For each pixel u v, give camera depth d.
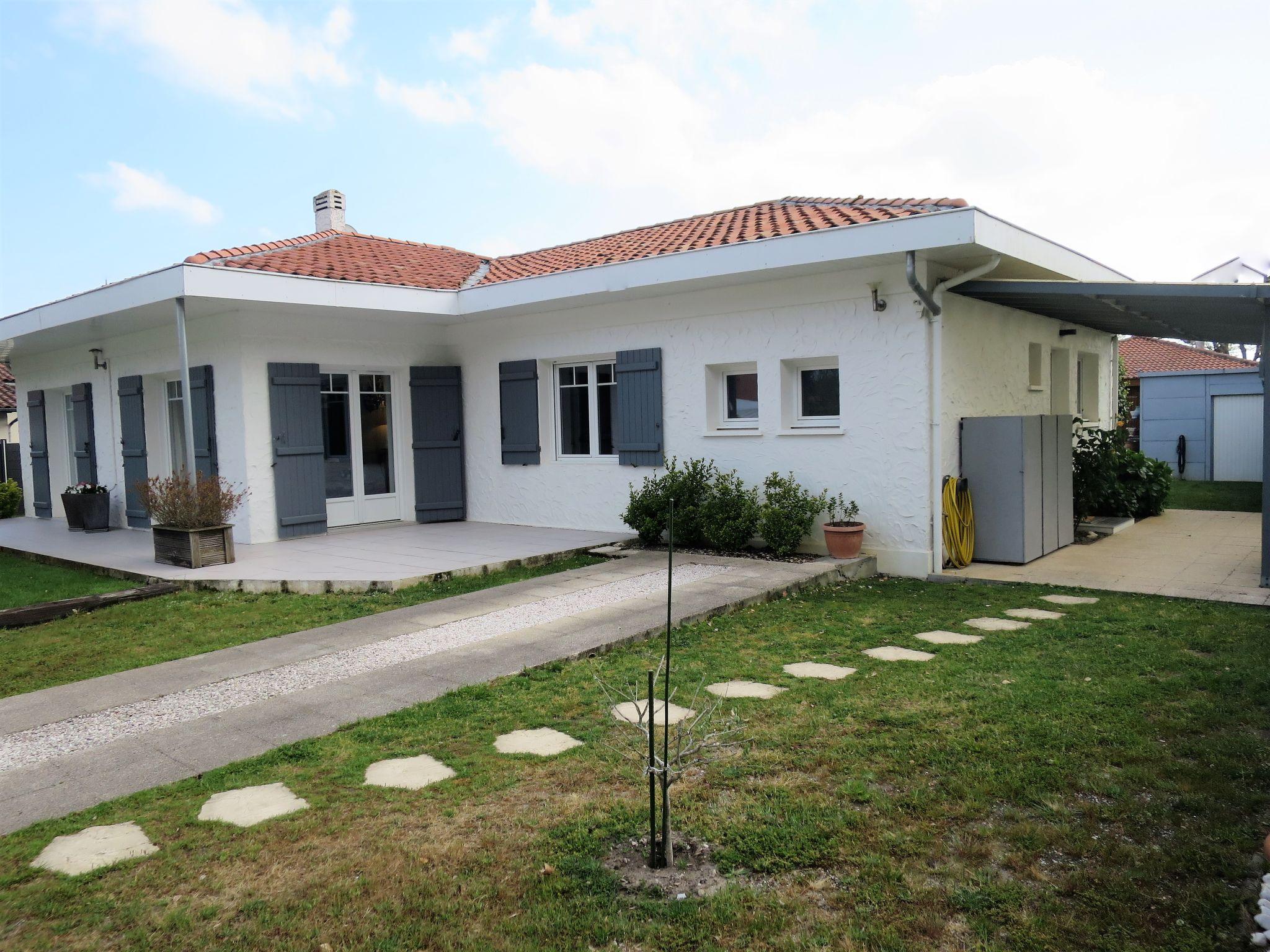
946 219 7.22
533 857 2.92
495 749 3.93
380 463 12.17
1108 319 11.09
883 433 8.44
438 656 5.57
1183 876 2.68
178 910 2.66
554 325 11.22
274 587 8.00
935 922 2.47
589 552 9.72
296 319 10.83
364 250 12.74
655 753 3.73
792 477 9.09
